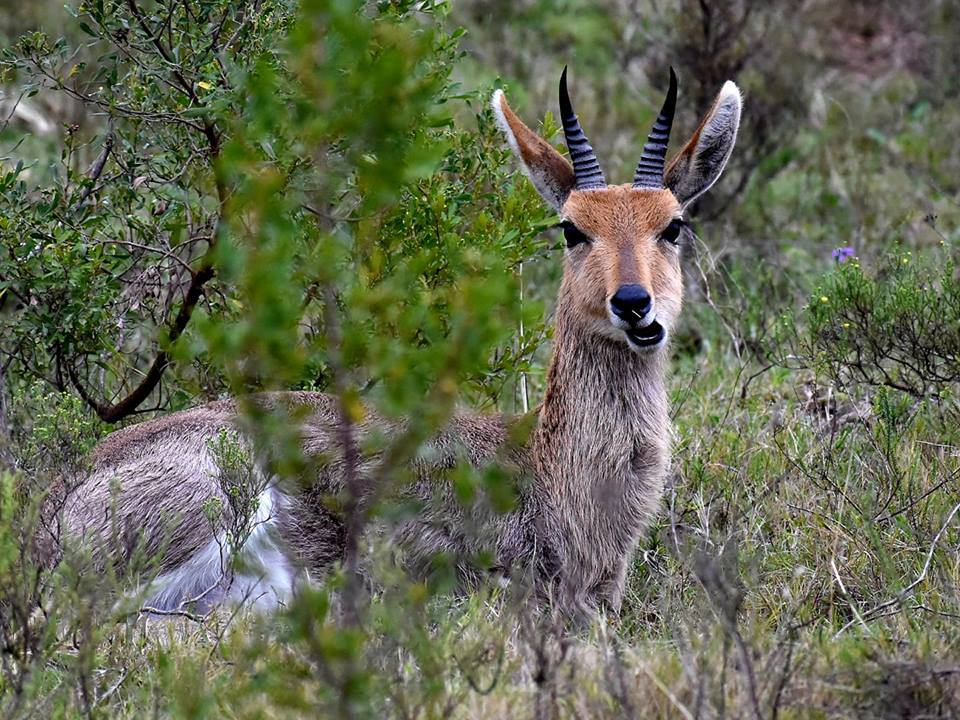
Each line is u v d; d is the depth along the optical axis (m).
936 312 11.95
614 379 10.62
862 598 9.96
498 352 12.76
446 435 10.66
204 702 7.39
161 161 12.14
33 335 12.02
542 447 10.77
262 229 7.00
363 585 10.15
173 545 10.50
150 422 11.21
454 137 12.24
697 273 16.12
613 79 22.02
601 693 7.90
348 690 6.91
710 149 11.50
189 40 11.84
